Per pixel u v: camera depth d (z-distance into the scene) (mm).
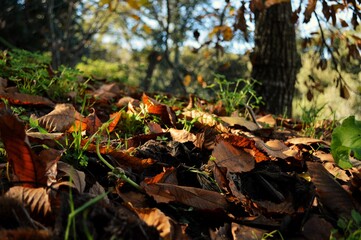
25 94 663
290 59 1203
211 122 645
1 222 291
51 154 391
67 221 280
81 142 473
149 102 646
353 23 914
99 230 278
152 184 414
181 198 407
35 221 300
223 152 500
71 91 809
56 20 2943
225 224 385
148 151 501
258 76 1220
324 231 372
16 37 2967
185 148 522
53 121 540
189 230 379
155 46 2740
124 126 622
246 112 847
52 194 330
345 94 1113
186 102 997
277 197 455
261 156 521
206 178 469
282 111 1207
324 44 1131
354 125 465
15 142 327
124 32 3498
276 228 379
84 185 378
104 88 941
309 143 617
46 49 3057
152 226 291
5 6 2676
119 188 411
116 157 463
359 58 1031
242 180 478
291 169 532
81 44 2609
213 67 2586
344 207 409
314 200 425
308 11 842
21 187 333
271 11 1190
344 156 475
